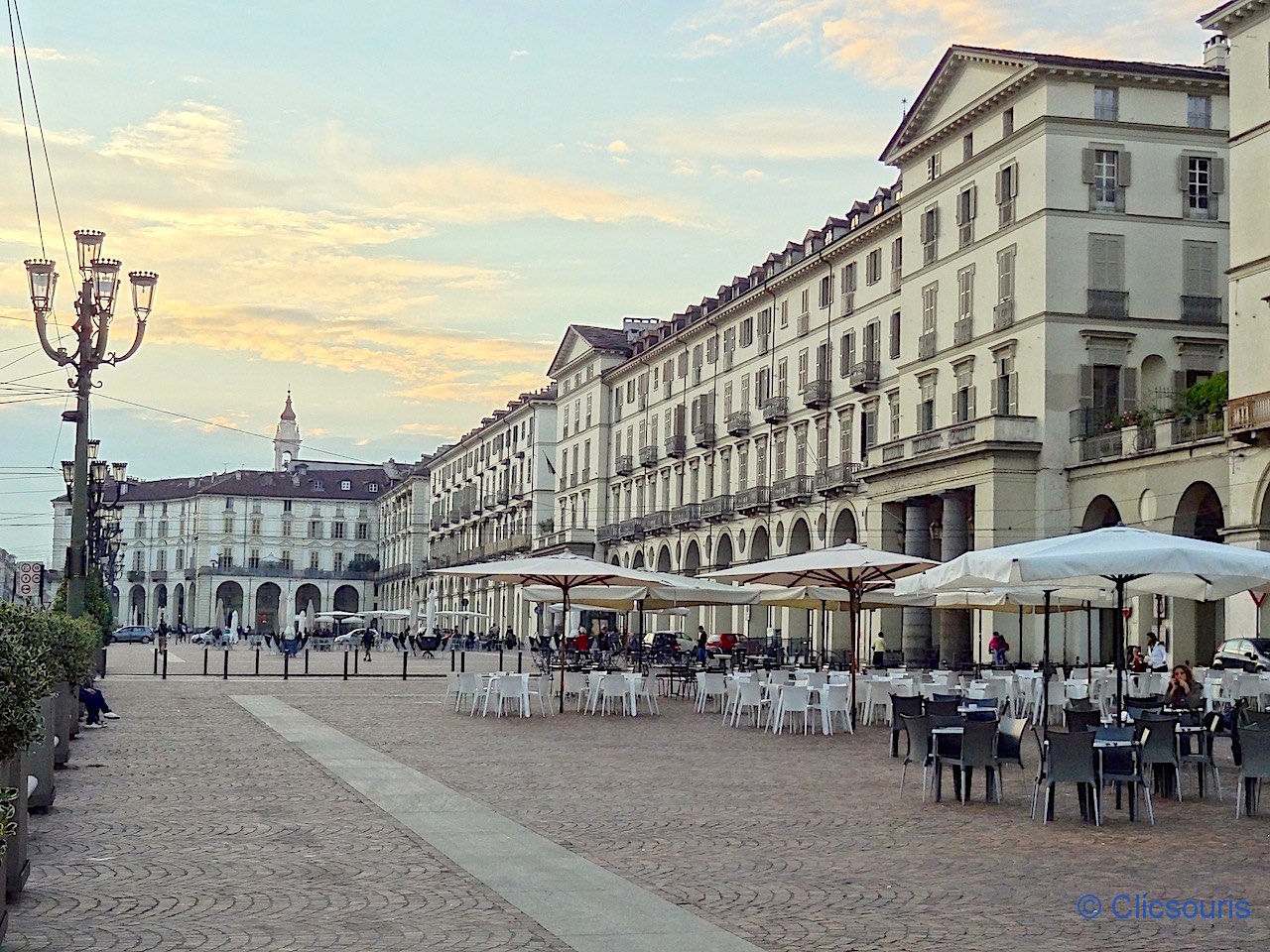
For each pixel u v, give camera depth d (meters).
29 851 12.98
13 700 9.23
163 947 9.42
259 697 36.28
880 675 36.06
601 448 99.25
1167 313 51.44
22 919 10.20
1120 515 47.69
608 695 31.64
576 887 11.55
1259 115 42.69
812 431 69.06
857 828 14.95
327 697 36.72
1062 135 51.03
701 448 82.44
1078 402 50.59
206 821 14.86
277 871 12.12
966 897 11.27
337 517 167.75
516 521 116.44
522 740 24.98
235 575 159.75
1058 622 51.41
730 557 78.62
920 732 18.16
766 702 30.11
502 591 116.69
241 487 163.50
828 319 67.56
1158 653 42.03
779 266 75.62
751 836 14.30
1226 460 42.69
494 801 16.66
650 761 21.67
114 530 70.31
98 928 9.95
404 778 18.78
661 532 85.94
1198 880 12.17
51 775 15.40
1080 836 14.60
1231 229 43.69
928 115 58.62
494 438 123.56
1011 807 16.78
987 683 30.78
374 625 155.88
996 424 50.25
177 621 166.62
